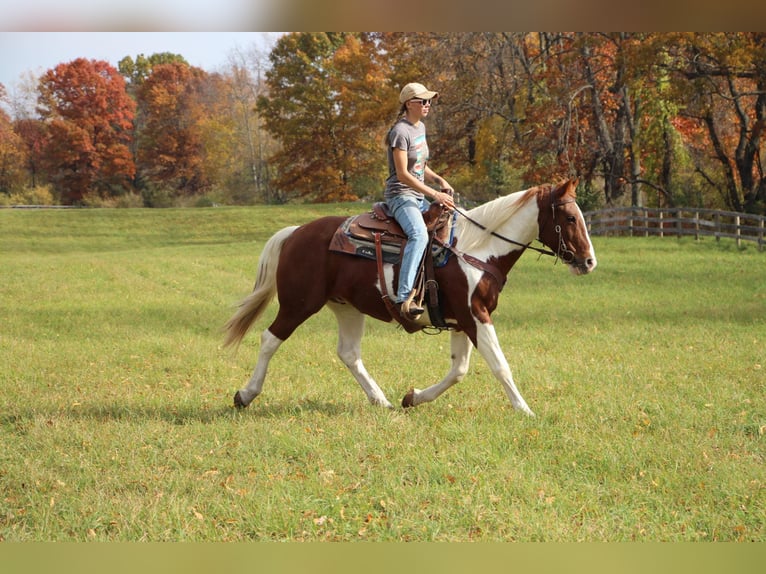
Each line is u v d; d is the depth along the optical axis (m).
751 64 30.91
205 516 4.70
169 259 24.70
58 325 12.88
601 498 4.95
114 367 9.34
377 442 5.96
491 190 39.25
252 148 65.38
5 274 20.11
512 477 5.16
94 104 65.25
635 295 15.62
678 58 33.50
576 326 12.17
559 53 34.78
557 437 6.04
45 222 41.19
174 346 10.73
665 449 5.69
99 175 66.19
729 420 6.51
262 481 5.21
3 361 9.62
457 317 6.69
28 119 65.75
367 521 4.63
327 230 7.04
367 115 47.03
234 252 27.44
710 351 9.69
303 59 53.28
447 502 4.83
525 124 36.81
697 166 36.25
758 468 5.30
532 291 16.56
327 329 12.53
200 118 66.81
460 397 7.54
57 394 7.87
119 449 5.93
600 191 34.69
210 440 6.14
